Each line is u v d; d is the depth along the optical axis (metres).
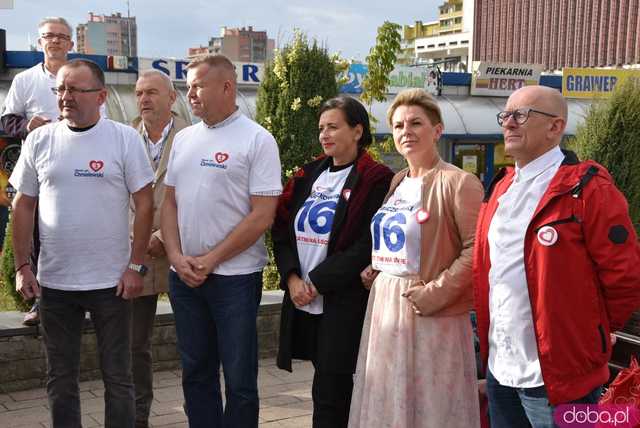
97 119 3.63
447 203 3.31
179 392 5.17
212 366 3.88
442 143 20.17
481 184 3.38
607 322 2.68
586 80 20.16
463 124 20.02
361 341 3.56
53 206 3.59
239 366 3.68
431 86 20.45
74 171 3.56
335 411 3.71
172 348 5.68
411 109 3.43
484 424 3.72
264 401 5.05
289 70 7.82
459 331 3.34
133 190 3.70
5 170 13.75
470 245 3.24
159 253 4.24
